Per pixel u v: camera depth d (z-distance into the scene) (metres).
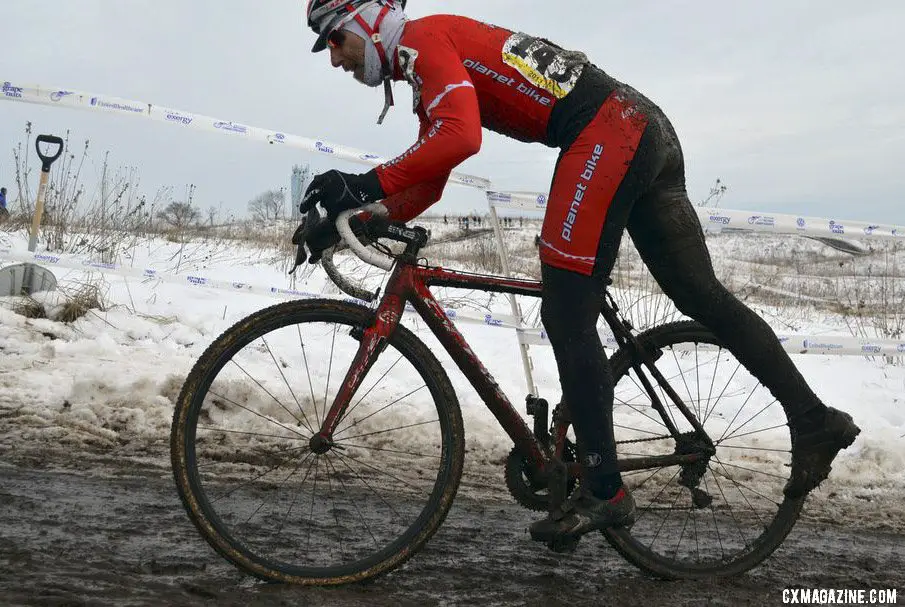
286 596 2.06
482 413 4.37
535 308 6.93
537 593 2.25
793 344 4.70
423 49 2.21
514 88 2.25
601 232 2.23
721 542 2.76
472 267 8.16
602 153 2.21
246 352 4.90
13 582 1.95
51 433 3.63
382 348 2.33
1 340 5.00
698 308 2.50
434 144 2.13
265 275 7.52
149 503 2.82
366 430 4.06
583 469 2.31
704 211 4.33
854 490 3.74
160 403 4.11
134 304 6.11
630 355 2.70
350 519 2.78
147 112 4.87
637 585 2.40
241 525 2.61
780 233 4.43
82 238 8.01
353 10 2.28
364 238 2.30
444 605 2.11
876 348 4.73
